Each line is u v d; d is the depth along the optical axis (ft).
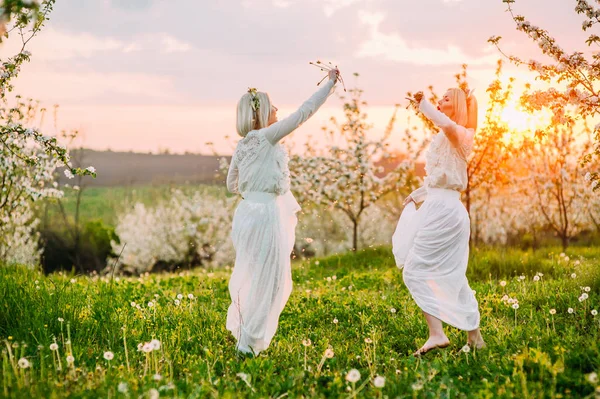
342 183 49.80
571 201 54.29
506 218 67.51
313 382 13.19
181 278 33.63
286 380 13.48
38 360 14.88
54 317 18.26
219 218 87.15
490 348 16.07
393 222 70.03
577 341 16.02
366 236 80.28
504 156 39.22
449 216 17.20
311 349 16.70
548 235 67.46
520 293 23.63
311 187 51.57
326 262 43.04
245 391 12.88
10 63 19.80
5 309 18.40
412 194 18.81
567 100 21.27
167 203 92.89
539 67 21.94
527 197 59.52
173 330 18.62
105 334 17.74
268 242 16.75
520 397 12.00
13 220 50.47
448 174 17.25
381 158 51.49
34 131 20.24
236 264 17.11
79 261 85.40
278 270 16.88
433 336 16.46
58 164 20.85
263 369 14.47
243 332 16.62
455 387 12.84
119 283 30.78
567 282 24.52
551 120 22.16
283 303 17.22
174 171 103.86
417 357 16.07
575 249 44.24
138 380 13.17
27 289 20.98
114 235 91.91
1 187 37.70
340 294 26.61
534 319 19.66
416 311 21.53
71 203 98.37
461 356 15.87
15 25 18.57
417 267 17.17
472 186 40.01
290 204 17.76
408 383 13.12
